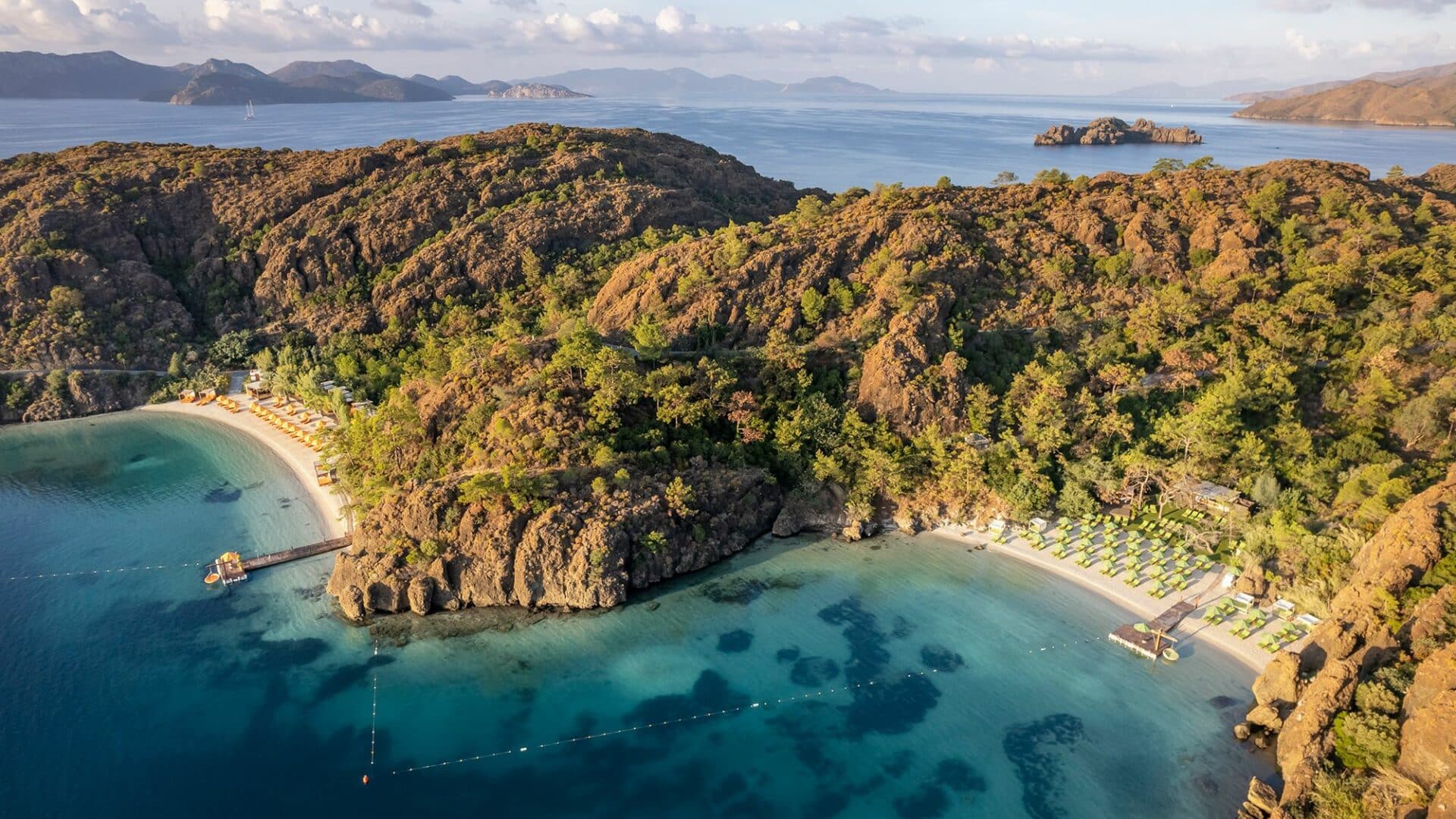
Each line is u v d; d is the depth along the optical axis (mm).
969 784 66750
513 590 88250
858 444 107938
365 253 177750
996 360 123688
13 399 143000
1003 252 142500
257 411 144875
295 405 147500
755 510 102938
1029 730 72312
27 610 89125
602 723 73562
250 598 91562
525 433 99688
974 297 132500
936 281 130750
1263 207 147375
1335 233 143625
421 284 170375
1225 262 138125
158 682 78000
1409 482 88938
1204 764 67750
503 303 166125
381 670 79938
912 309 123312
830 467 103688
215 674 79062
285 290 173250
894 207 155000
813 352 123188
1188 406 112688
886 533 103875
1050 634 84500
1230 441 103812
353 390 143125
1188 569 91062
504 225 183000
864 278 135000
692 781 67312
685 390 109312
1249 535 89500
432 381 118188
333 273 173625
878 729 72875
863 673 79625
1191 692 75562
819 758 69688
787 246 140125
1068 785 66438
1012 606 89125
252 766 68188
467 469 98625
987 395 113500
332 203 185375
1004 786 66562
